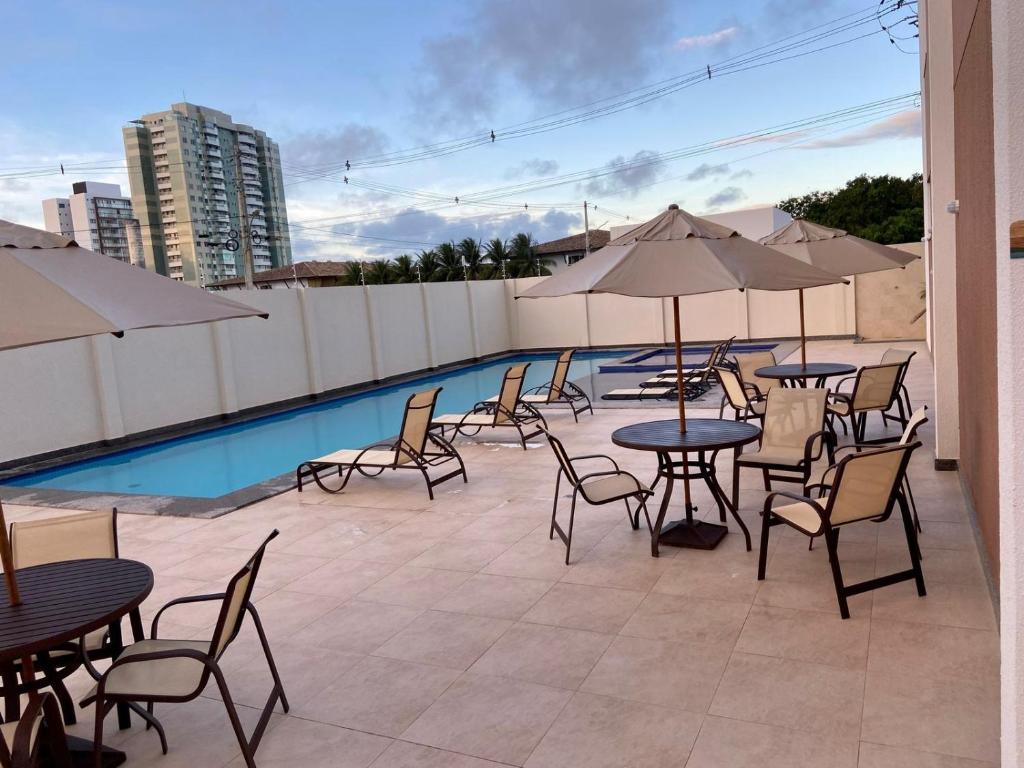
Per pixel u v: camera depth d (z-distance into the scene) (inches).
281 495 310.2
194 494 394.6
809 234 325.4
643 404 460.4
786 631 154.9
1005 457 77.5
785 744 118.0
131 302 116.0
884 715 123.0
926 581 173.2
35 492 356.2
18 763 96.0
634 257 192.9
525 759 120.0
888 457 156.9
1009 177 73.4
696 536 209.9
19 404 447.2
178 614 192.5
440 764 120.9
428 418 294.0
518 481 302.0
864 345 711.1
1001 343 77.7
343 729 133.6
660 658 148.6
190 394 557.3
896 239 1403.8
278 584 207.5
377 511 274.2
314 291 674.2
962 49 186.4
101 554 160.2
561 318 939.3
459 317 872.9
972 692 127.2
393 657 159.2
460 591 191.9
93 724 142.6
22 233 121.9
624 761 117.3
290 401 649.0
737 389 334.0
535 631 165.6
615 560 204.1
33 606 122.4
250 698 147.1
